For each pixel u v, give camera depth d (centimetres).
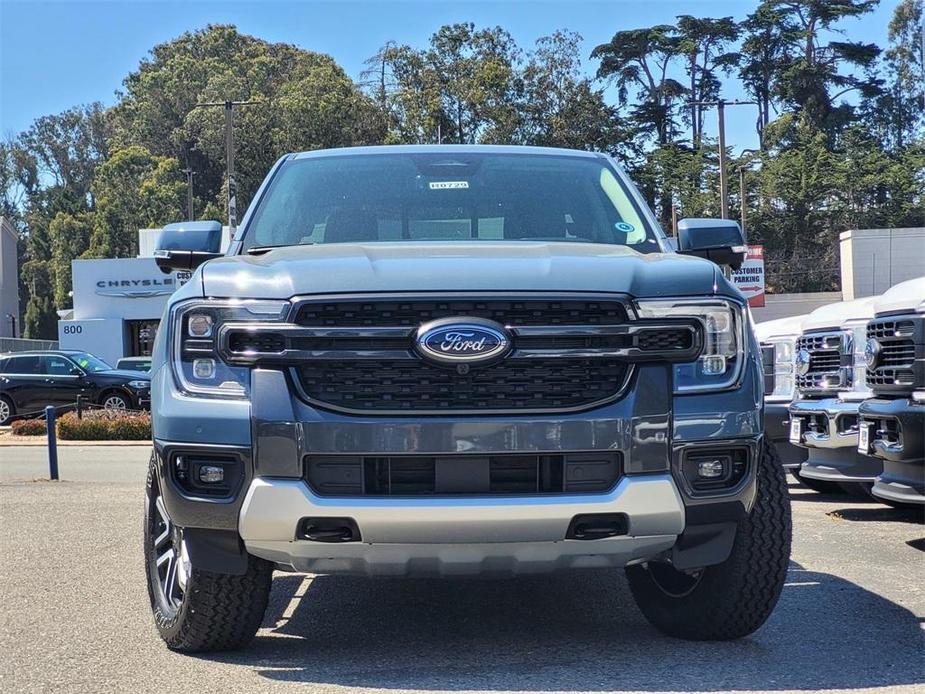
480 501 369
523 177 529
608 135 9231
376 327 374
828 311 810
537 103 9038
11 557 668
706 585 429
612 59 12081
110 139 12119
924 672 395
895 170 9194
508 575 395
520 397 376
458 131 9244
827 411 776
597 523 378
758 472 402
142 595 555
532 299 378
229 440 377
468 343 371
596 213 509
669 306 386
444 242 471
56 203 11912
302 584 574
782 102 11612
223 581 407
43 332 9219
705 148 10031
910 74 11088
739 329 396
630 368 382
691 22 11950
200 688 386
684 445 382
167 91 11469
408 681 390
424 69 9288
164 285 4394
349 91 8906
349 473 374
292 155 557
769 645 436
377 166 535
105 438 2064
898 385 609
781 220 9112
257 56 11969
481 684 384
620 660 415
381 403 374
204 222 500
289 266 396
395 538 371
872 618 482
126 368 3038
